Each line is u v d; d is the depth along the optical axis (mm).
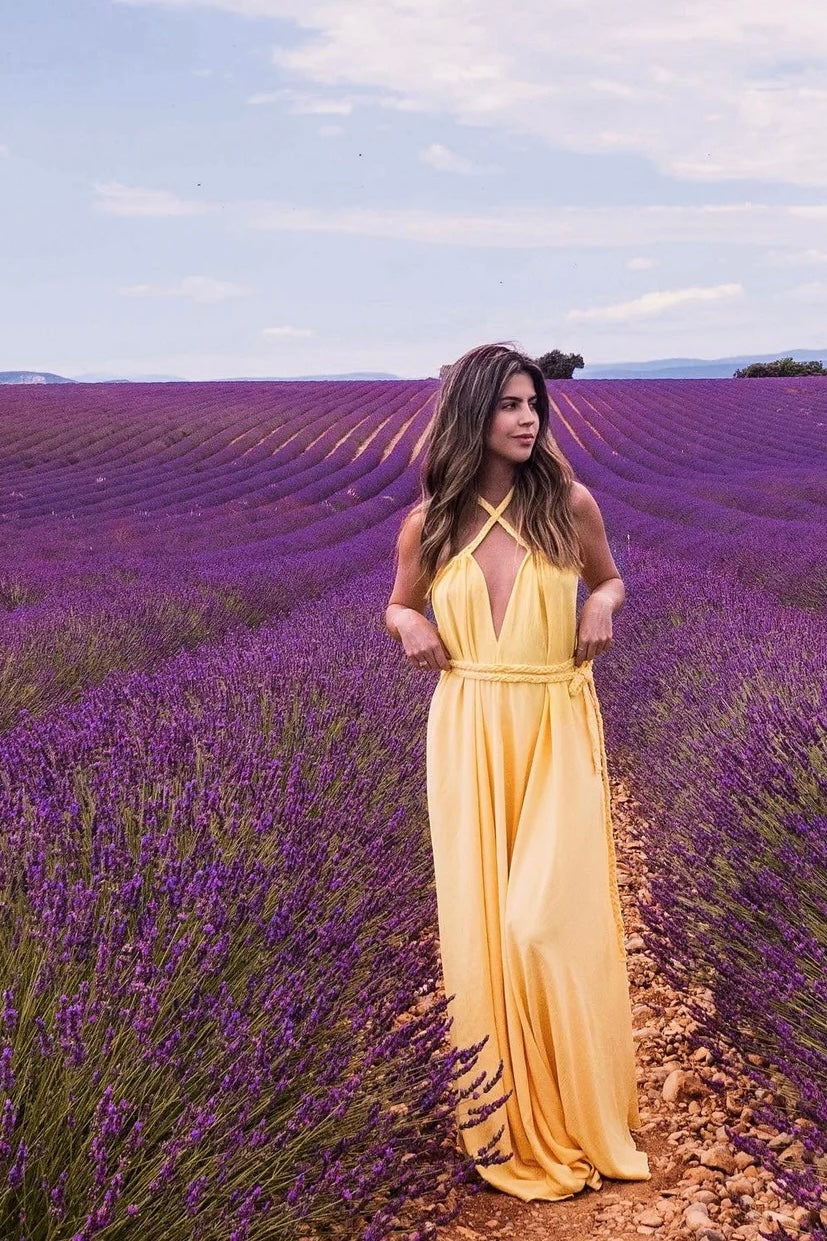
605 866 2354
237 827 2723
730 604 7281
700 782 3777
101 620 8320
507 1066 2289
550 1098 2287
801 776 3230
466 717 2395
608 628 2369
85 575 12859
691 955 2859
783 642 5469
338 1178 1861
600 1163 2287
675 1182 2277
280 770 3131
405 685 5082
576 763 2350
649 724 5285
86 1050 1736
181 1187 1763
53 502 28406
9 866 2225
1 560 16844
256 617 10953
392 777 3771
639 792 4945
